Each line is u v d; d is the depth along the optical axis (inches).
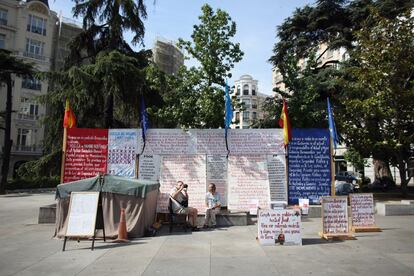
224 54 589.3
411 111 560.7
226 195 498.3
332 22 949.2
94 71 684.1
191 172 494.6
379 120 604.1
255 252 302.4
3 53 1190.3
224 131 511.8
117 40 776.3
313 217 485.1
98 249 321.4
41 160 748.0
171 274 239.9
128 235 371.9
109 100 746.8
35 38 2005.4
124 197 379.6
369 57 593.3
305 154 511.2
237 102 597.0
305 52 987.9
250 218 472.7
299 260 273.9
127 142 514.0
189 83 581.3
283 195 497.4
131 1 740.0
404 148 631.8
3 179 1222.3
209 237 370.3
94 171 508.7
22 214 593.0
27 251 315.3
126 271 248.1
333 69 807.1
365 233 380.2
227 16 586.9
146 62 824.9
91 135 516.1
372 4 858.8
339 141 699.4
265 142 508.4
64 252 310.5
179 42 593.3
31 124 1899.6
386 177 886.4
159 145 511.2
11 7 1935.3
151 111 608.4
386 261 266.4
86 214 330.6
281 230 332.2
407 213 509.7
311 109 647.1
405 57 575.5
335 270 244.8
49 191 1371.8
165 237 373.7
